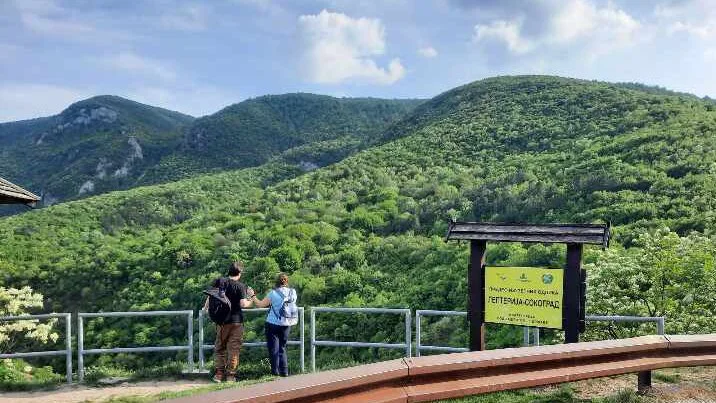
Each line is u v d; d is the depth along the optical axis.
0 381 7.53
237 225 57.75
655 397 4.99
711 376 5.88
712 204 34.72
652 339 4.62
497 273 6.40
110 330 35.91
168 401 2.89
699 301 17.47
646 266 18.56
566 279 6.05
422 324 29.03
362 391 3.39
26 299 16.77
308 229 52.22
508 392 5.29
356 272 42.59
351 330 30.56
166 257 48.12
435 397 3.59
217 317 7.08
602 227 5.94
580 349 4.20
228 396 2.94
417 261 42.06
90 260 50.44
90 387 7.29
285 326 7.20
